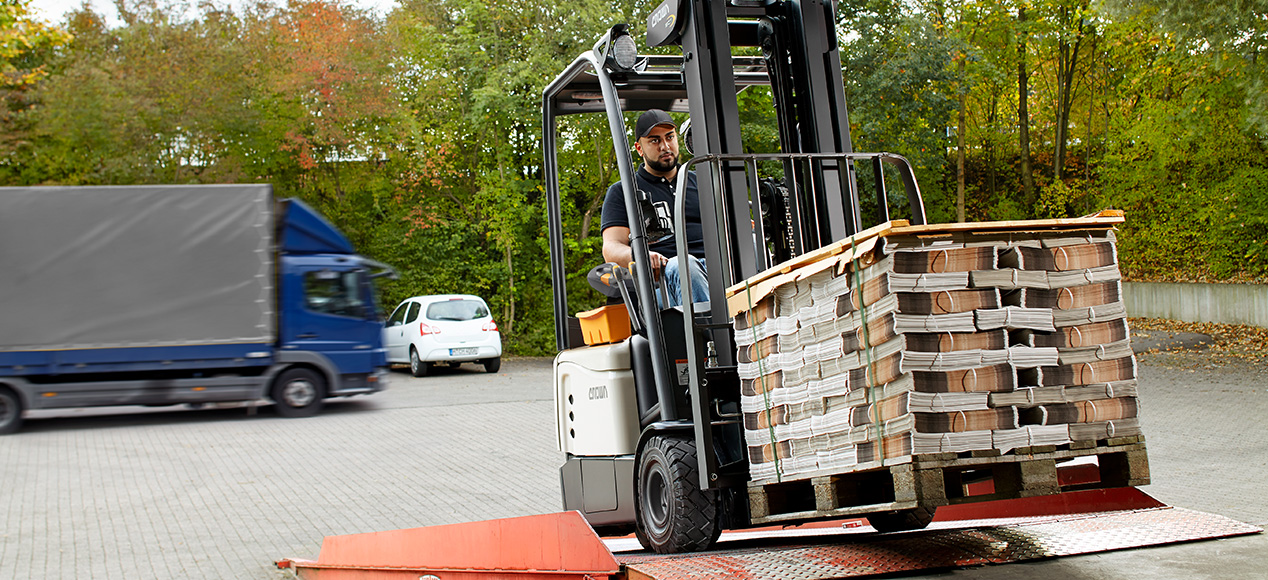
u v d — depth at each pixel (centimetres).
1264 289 2302
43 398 1420
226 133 2397
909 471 347
